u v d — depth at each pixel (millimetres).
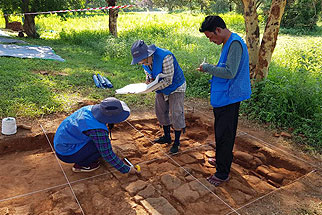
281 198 2988
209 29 2715
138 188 3035
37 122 4395
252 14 5742
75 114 3016
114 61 9453
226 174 3201
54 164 3527
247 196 3033
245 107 5367
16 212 2627
